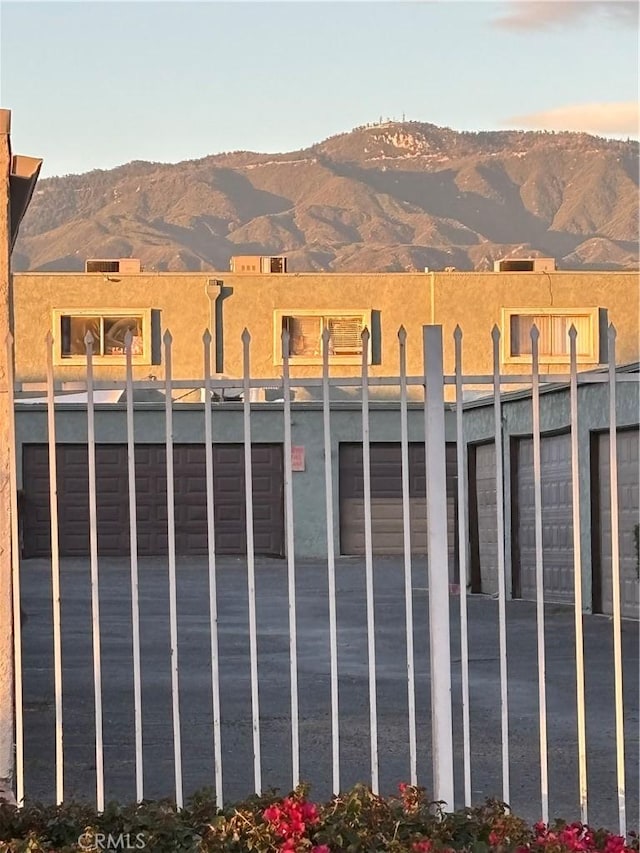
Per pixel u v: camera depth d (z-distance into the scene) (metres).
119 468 36.22
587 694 13.07
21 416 36.00
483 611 22.09
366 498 6.93
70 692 13.25
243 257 51.09
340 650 16.83
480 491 26.97
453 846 6.11
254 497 36.34
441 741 6.98
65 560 35.03
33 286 48.69
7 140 6.98
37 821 6.45
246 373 6.85
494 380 7.00
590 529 21.53
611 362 7.04
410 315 49.00
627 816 8.31
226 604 23.09
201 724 11.48
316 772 9.62
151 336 48.59
